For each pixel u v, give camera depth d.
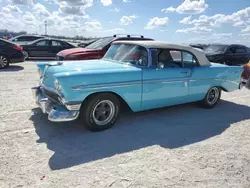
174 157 3.24
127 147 3.48
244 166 3.10
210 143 3.75
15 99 5.48
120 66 4.27
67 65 4.09
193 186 2.62
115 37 8.77
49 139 3.59
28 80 7.75
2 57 9.83
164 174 2.81
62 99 3.57
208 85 5.34
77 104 3.62
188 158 3.23
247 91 8.00
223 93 7.57
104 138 3.74
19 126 3.97
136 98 4.22
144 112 5.12
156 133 4.05
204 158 3.25
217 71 5.42
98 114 3.94
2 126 3.93
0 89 6.37
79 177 2.67
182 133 4.11
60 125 4.14
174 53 4.76
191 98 5.15
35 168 2.79
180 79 4.75
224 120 4.91
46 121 4.27
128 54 4.61
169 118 4.85
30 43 14.05
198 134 4.10
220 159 3.25
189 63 5.04
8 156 3.01
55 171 2.76
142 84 4.21
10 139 3.49
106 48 8.23
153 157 3.21
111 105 4.04
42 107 3.89
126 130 4.11
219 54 11.73
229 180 2.77
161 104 4.64
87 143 3.53
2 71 9.32
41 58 15.46
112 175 2.74
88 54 7.93
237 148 3.62
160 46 4.54
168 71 4.55
